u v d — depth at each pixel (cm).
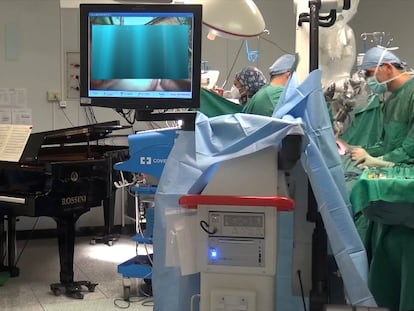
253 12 210
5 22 509
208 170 152
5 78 512
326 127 158
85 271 416
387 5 514
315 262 165
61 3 525
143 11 159
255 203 145
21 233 534
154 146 202
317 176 151
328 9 182
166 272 168
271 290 149
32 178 366
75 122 539
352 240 152
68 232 363
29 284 382
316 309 162
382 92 286
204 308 152
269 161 149
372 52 281
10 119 516
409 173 191
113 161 397
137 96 162
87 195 367
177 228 153
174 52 159
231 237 148
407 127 273
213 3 206
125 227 552
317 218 164
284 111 160
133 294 359
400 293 218
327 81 242
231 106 235
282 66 299
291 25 592
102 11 160
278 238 158
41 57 521
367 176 184
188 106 160
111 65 162
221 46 573
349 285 152
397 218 195
